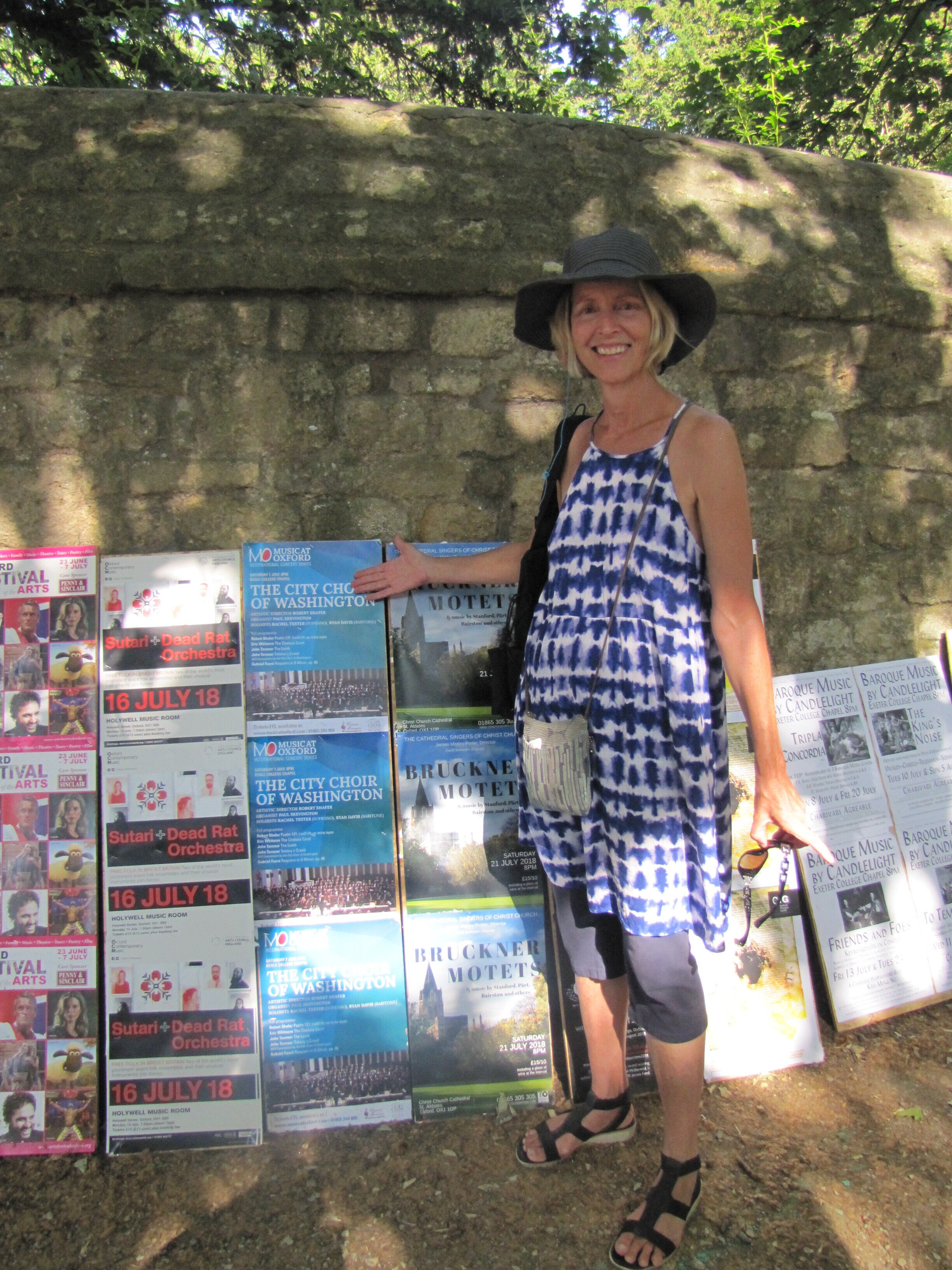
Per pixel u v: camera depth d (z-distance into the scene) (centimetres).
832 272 315
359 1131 254
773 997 280
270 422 273
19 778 259
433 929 264
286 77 591
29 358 262
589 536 203
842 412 320
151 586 263
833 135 652
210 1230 221
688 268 301
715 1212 223
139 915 256
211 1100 251
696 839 198
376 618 271
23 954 255
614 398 206
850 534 322
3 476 264
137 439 268
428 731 270
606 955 220
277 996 256
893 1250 213
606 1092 236
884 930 303
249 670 264
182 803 260
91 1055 252
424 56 794
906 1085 270
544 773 201
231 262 263
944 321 326
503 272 280
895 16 586
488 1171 238
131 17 524
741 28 647
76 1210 229
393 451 281
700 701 196
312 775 264
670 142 310
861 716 315
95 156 267
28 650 261
